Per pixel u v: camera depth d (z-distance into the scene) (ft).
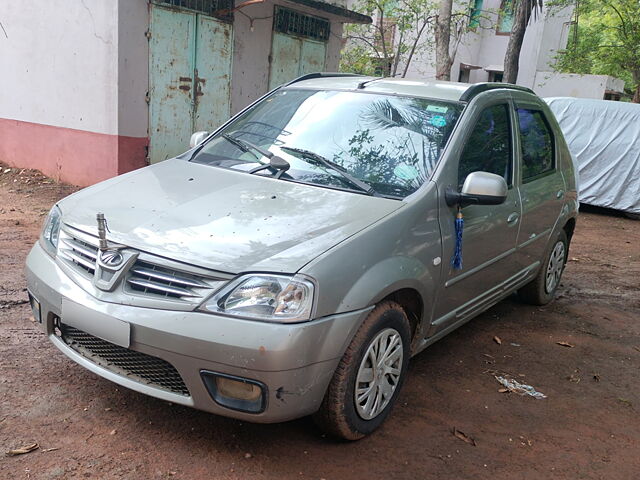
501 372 13.51
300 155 11.94
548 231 16.39
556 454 10.39
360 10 63.26
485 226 12.44
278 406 8.36
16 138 33.12
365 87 13.46
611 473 9.99
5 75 32.86
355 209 10.09
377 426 10.21
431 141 11.81
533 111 15.78
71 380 11.02
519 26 42.32
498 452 10.24
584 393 12.89
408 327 10.53
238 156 12.48
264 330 8.13
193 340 8.23
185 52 31.09
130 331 8.54
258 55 36.35
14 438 9.16
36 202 26.91
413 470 9.43
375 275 9.25
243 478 8.77
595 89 72.95
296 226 9.42
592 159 37.09
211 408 8.57
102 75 28.19
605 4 63.21
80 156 30.04
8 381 10.73
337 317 8.64
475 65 77.00
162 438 9.54
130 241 9.07
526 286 17.78
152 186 11.09
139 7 27.99
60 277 9.58
